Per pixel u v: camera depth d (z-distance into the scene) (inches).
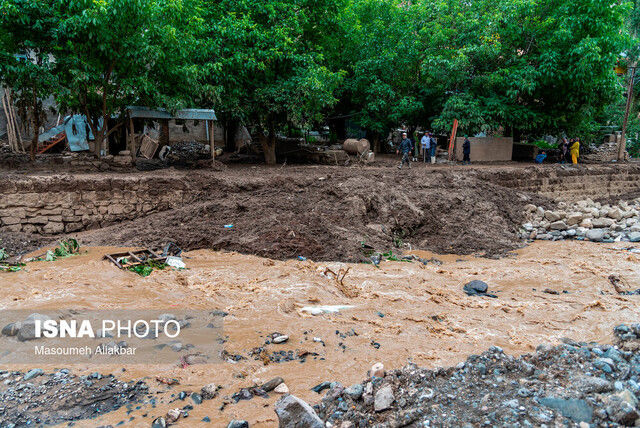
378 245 486.6
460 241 525.0
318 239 473.7
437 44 895.1
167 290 344.2
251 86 763.4
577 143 908.0
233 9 733.3
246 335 267.4
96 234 489.7
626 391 179.0
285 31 720.3
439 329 281.3
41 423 176.2
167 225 505.0
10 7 501.4
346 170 704.4
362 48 940.6
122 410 186.2
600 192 849.5
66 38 558.9
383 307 323.0
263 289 349.1
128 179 540.4
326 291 351.9
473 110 858.8
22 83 540.7
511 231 585.6
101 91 627.8
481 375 209.9
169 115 634.8
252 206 534.9
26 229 492.4
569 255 482.3
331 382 210.2
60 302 310.8
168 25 588.4
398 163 855.7
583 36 838.5
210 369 224.2
